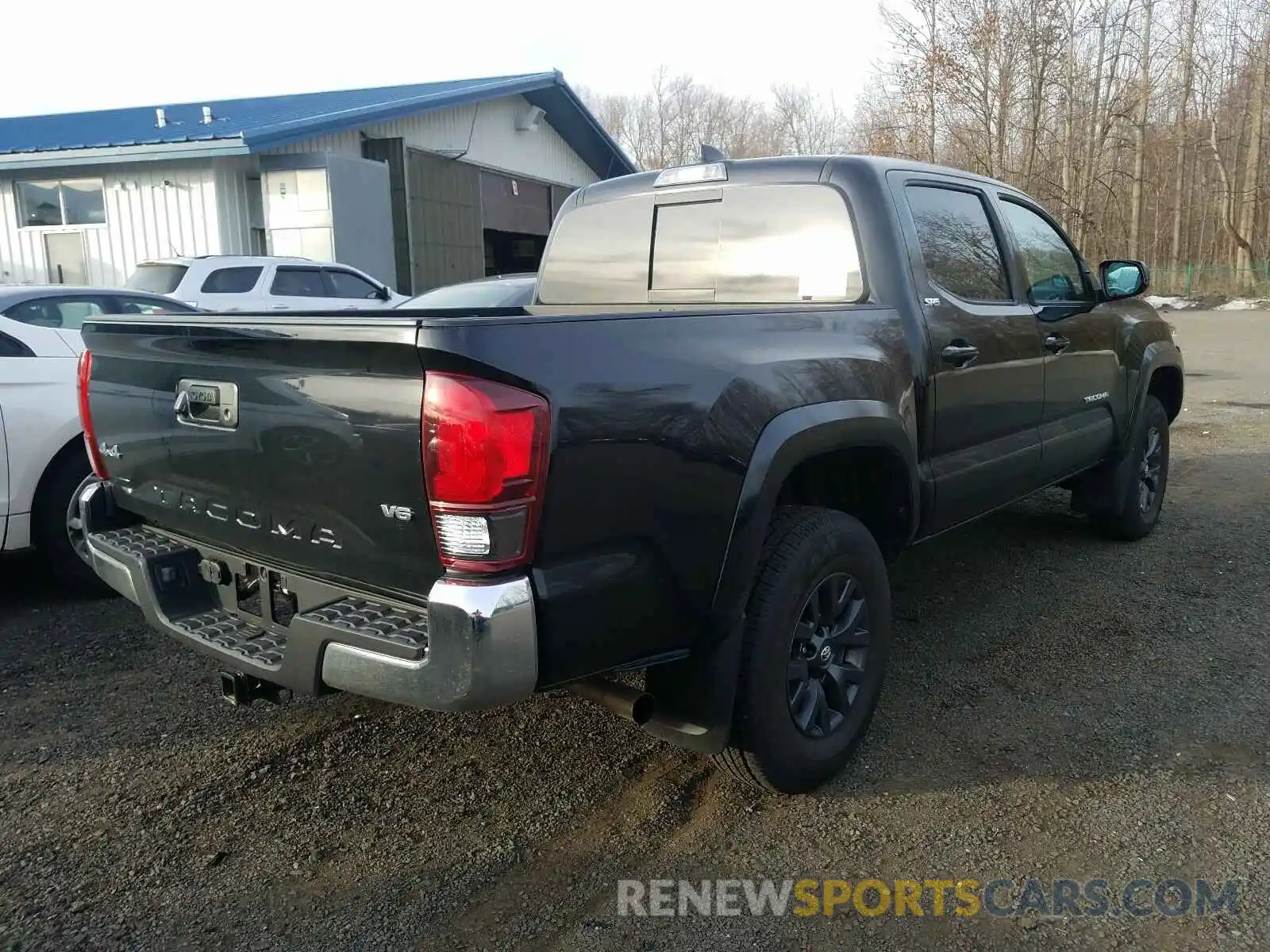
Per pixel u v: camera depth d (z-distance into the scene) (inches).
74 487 193.8
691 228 165.3
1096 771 129.4
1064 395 187.2
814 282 149.6
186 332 107.2
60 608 195.5
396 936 99.5
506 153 831.1
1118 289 195.0
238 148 538.0
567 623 92.3
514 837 116.6
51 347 195.5
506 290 376.8
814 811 121.4
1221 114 1679.4
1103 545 231.0
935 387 145.3
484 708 88.3
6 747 138.0
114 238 586.2
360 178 600.1
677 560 102.3
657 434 99.0
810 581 118.9
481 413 85.2
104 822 120.0
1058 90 979.3
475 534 86.6
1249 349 737.6
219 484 110.3
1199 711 145.7
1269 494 275.4
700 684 110.0
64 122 775.7
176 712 149.3
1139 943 97.2
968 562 220.1
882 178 146.7
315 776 131.0
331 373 93.9
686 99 2206.0
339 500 96.0
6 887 107.3
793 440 113.9
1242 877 106.8
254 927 101.0
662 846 114.6
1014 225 180.1
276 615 110.8
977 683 157.2
